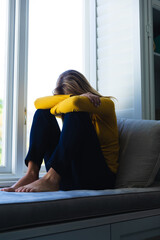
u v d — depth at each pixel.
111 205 1.22
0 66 2.19
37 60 2.37
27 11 2.28
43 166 2.33
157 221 1.36
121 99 2.35
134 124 1.73
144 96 2.22
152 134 1.59
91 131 1.45
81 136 1.39
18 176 2.09
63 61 2.54
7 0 2.22
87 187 1.42
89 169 1.41
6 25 2.21
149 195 1.36
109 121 1.60
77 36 2.66
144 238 1.31
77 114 1.41
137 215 1.30
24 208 1.01
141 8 2.29
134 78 2.25
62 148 1.37
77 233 1.10
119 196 1.27
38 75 2.36
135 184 1.53
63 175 1.38
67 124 1.40
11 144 2.14
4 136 2.14
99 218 1.17
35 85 2.33
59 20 2.55
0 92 2.18
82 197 1.17
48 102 1.60
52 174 1.39
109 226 1.19
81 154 1.41
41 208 1.04
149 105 2.23
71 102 1.41
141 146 1.60
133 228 1.27
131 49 2.30
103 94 2.51
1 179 2.01
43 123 1.59
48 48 2.45
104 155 1.57
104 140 1.59
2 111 2.16
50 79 2.43
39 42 2.40
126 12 2.36
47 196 1.15
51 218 1.06
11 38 2.20
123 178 1.57
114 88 2.42
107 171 1.49
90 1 2.67
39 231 1.01
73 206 1.12
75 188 1.42
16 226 0.98
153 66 2.29
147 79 2.24
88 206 1.16
